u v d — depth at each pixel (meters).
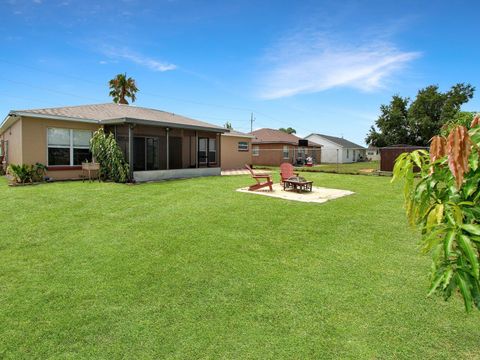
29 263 4.48
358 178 15.43
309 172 19.02
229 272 4.18
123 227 6.21
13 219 6.77
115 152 12.71
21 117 12.24
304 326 2.99
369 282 3.88
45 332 2.91
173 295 3.58
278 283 3.86
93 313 3.21
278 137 31.03
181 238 5.54
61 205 8.13
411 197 1.97
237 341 2.77
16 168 11.83
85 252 4.89
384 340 2.78
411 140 35.88
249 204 8.33
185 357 2.58
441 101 33.69
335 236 5.68
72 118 13.18
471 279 1.49
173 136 17.03
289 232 5.90
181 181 13.41
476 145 1.50
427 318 3.11
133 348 2.69
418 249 5.00
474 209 1.60
